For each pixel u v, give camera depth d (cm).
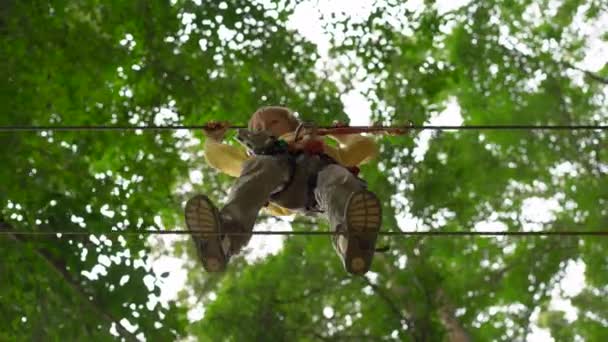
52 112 1906
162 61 2014
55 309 1697
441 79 2172
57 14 1877
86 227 1736
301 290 2281
